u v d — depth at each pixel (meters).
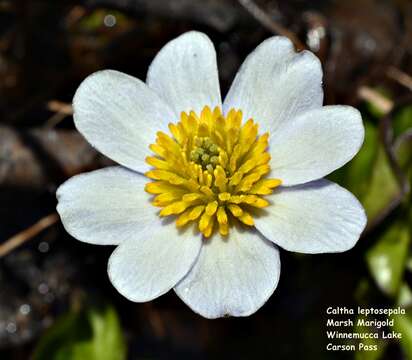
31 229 0.15
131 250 0.12
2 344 0.15
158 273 0.12
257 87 0.13
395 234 0.14
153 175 0.12
